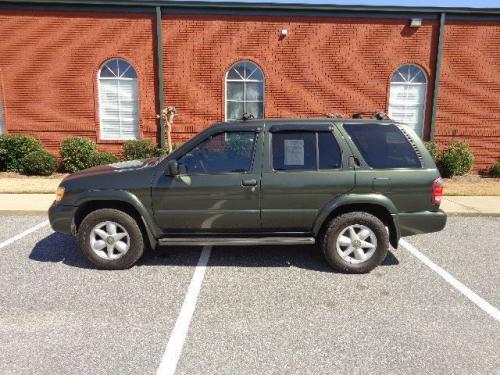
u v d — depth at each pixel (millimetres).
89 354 3211
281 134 4887
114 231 4898
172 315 3855
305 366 3086
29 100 12586
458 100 13031
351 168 4812
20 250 5625
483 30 12656
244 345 3357
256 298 4234
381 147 4902
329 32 12547
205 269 5023
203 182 4801
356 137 4902
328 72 12766
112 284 4547
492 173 12734
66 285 4508
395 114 13250
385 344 3389
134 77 12742
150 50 12445
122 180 4855
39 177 11430
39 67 12430
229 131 4891
